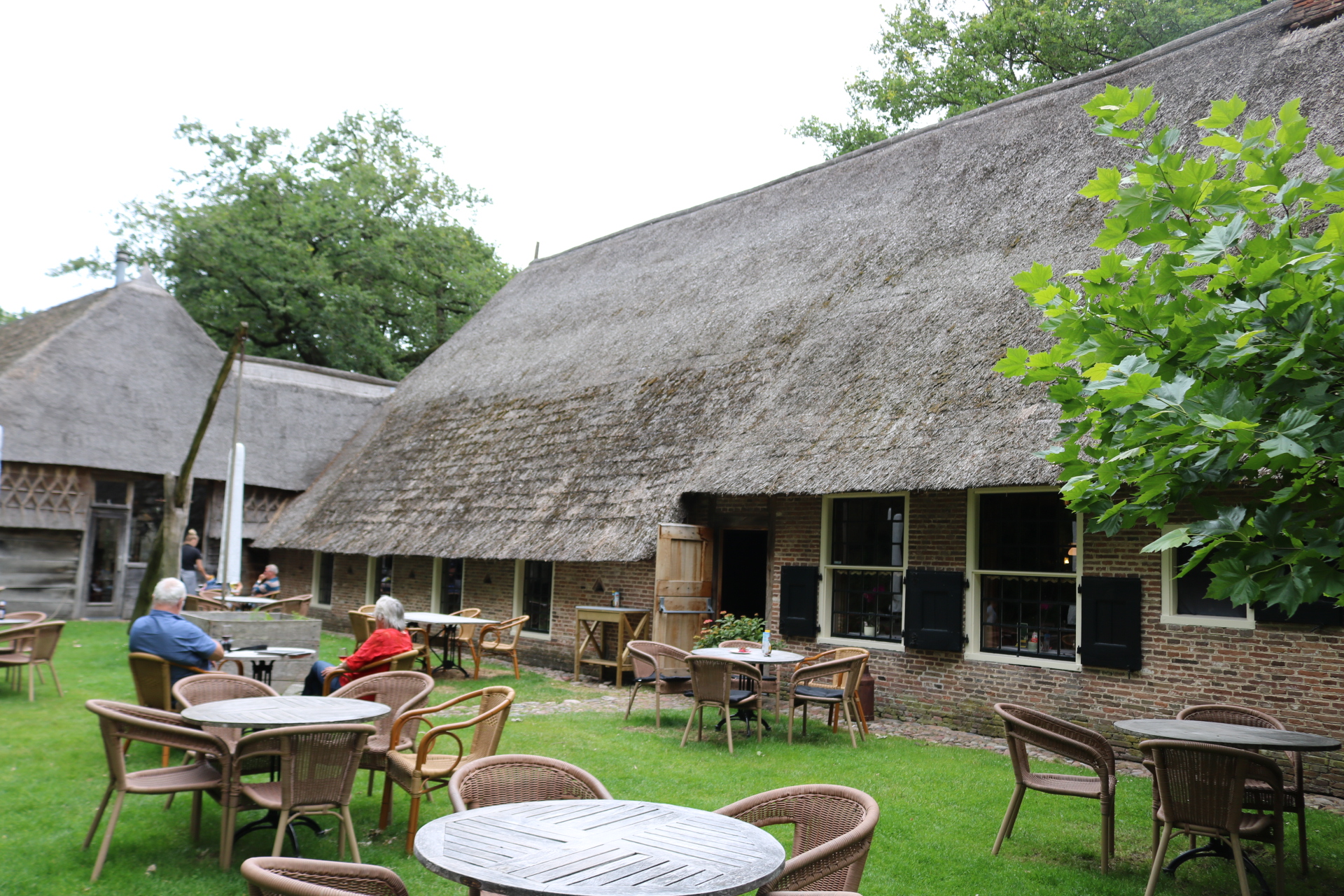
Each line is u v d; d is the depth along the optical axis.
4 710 8.85
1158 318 4.27
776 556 12.05
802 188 17.39
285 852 5.21
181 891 4.63
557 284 21.56
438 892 4.74
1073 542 9.54
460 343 22.44
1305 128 4.16
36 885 4.62
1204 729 5.68
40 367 19.05
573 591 14.45
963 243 12.73
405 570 18.16
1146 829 6.28
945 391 10.31
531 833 3.13
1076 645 9.41
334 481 20.19
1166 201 4.27
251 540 21.11
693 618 12.46
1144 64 13.12
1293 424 3.44
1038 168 13.04
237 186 31.58
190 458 13.29
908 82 27.06
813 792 3.85
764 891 3.10
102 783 6.52
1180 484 4.11
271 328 32.12
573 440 15.13
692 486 11.94
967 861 5.49
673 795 6.70
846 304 13.27
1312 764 7.82
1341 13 11.19
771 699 11.59
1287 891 5.18
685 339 15.37
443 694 11.09
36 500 18.25
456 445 17.81
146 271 21.80
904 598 10.73
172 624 6.79
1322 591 3.61
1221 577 3.85
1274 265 3.77
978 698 9.93
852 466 10.16
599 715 10.12
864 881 5.13
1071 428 4.87
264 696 6.22
